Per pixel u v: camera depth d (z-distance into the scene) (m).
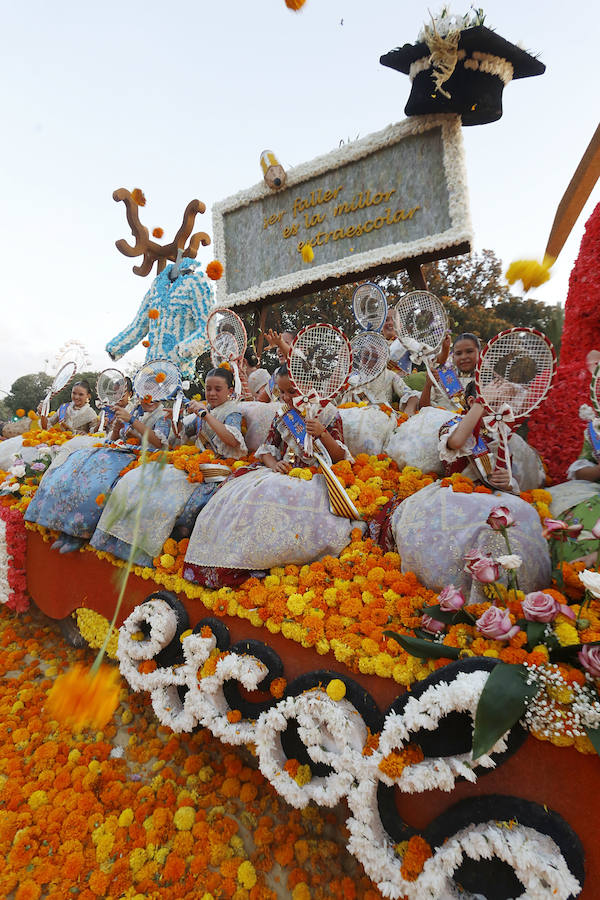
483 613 1.68
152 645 2.65
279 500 2.46
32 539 4.27
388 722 1.70
